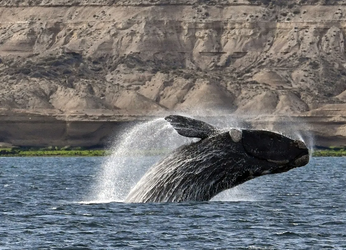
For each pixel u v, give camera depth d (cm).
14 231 18850
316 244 17362
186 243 17450
